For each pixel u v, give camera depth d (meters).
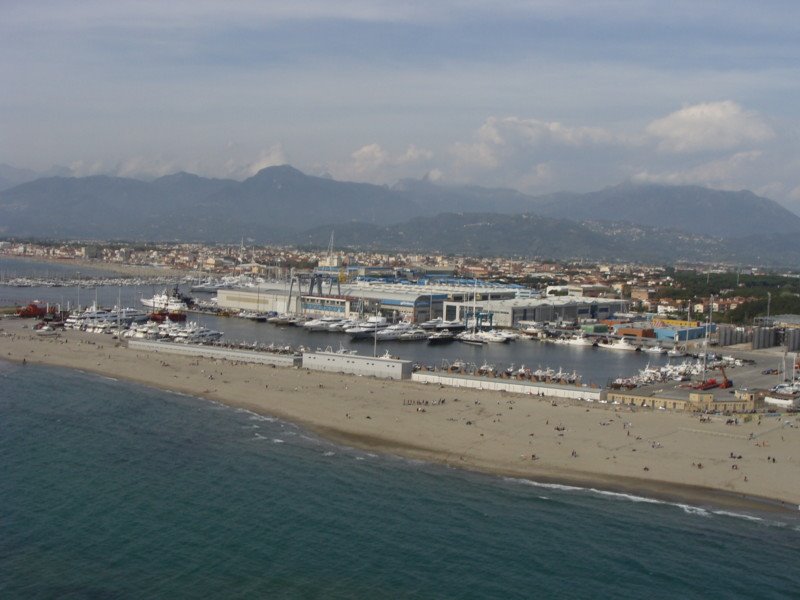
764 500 106.38
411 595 80.81
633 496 107.56
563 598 80.94
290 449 128.75
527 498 106.75
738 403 160.25
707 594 82.19
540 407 154.75
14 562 86.94
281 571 85.50
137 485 111.00
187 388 177.38
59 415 151.12
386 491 109.25
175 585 82.25
